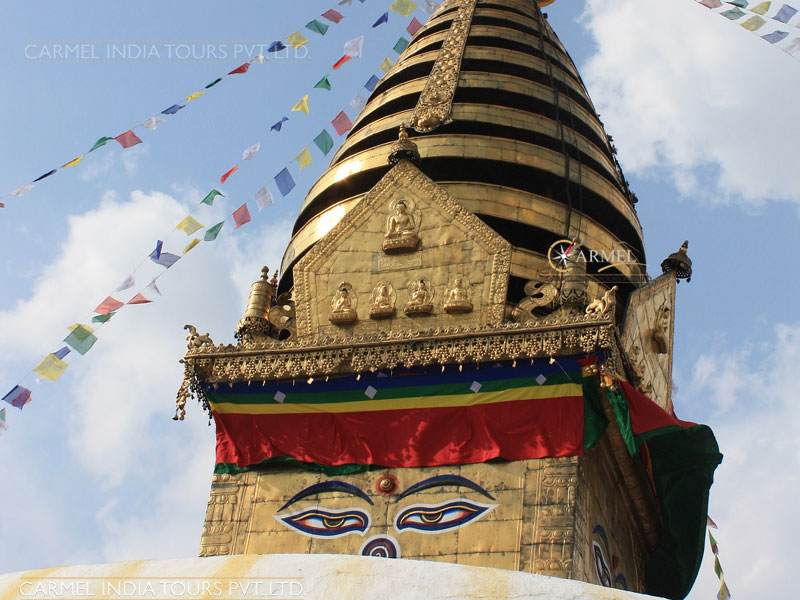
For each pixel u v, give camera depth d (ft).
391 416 83.76
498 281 87.81
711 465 85.25
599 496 82.89
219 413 87.15
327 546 80.38
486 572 51.29
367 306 89.45
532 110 111.14
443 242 90.43
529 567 75.46
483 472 80.23
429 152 103.50
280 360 86.28
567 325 81.25
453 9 125.18
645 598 50.44
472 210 97.71
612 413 81.35
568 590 50.31
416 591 50.03
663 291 100.63
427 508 79.97
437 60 113.60
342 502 82.07
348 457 83.46
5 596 52.08
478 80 111.45
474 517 78.64
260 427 86.07
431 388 83.61
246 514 83.46
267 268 95.25
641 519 89.30
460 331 83.35
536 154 104.63
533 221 98.27
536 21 123.54
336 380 85.71
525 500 78.33
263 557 53.01
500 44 118.52
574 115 113.19
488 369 82.89
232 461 85.76
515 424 81.05
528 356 81.51
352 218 93.50
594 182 106.63
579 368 81.10
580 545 77.20
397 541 79.20
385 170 104.53
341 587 50.37
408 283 89.51
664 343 98.63
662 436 83.41
